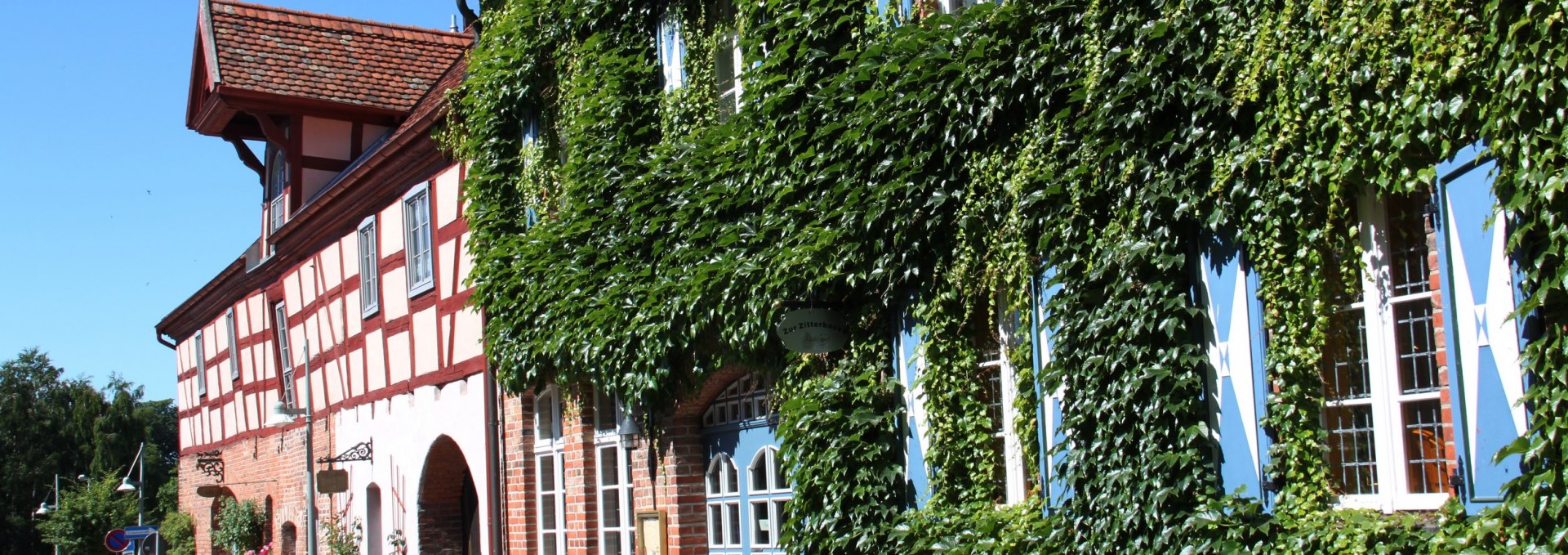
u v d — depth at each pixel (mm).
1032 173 7910
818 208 9531
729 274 10172
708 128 10797
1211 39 6969
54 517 37875
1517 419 5629
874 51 9047
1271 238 6668
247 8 19703
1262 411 6812
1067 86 7719
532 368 12812
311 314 19641
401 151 16125
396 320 16750
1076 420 7633
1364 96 6184
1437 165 5941
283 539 20641
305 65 19531
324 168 19688
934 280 8766
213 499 24203
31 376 56250
